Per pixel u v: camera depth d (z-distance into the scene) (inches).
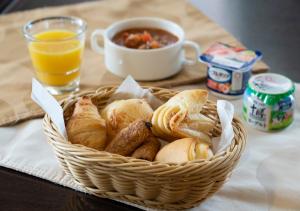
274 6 40.2
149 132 22.0
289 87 26.5
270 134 26.6
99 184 21.6
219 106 23.0
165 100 25.4
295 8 39.6
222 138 22.2
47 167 24.0
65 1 41.3
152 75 30.5
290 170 24.2
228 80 28.7
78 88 30.4
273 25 37.1
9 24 37.3
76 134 22.4
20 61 33.0
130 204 22.0
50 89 30.4
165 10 39.3
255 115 26.6
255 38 35.3
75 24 32.8
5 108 28.3
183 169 19.9
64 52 29.5
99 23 37.5
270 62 32.2
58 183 23.0
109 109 24.0
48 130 22.3
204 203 22.2
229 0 41.6
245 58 29.3
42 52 29.5
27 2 41.1
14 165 24.1
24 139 26.1
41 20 32.7
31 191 22.6
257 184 23.2
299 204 22.3
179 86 30.7
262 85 26.8
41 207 21.7
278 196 22.6
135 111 23.5
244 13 39.1
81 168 21.3
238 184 23.2
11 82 30.7
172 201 21.4
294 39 35.0
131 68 30.4
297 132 26.8
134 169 20.0
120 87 25.5
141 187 20.8
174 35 32.5
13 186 22.9
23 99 29.1
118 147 21.7
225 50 30.4
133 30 33.2
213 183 21.2
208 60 29.1
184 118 22.8
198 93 23.4
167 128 22.5
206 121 23.2
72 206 21.9
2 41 35.1
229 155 20.9
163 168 19.9
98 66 32.5
